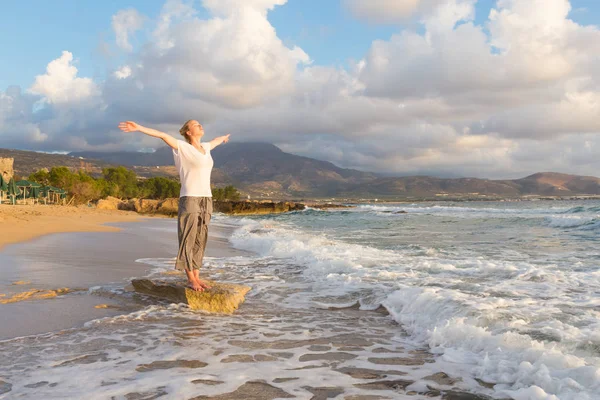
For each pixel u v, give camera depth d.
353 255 9.47
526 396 2.55
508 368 3.00
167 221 32.72
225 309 5.07
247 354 3.46
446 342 3.72
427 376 2.99
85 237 14.33
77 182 82.75
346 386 2.80
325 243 12.68
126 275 7.15
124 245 12.18
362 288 6.06
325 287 6.39
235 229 22.06
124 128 4.56
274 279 7.19
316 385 2.81
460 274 6.79
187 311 4.93
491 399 2.59
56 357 3.32
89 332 4.05
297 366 3.19
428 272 7.06
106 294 5.68
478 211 48.19
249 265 8.84
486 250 11.16
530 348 3.20
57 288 6.06
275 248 11.38
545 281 6.08
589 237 14.80
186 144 5.04
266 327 4.34
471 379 2.93
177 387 2.72
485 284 5.90
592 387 2.57
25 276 6.96
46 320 4.45
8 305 5.04
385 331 4.23
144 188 131.50
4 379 2.85
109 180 124.69
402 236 16.81
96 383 2.78
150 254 10.23
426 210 57.38
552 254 10.12
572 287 5.64
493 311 4.26
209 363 3.23
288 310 5.12
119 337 3.89
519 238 15.05
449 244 13.13
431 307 4.69
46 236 14.02
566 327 3.71
